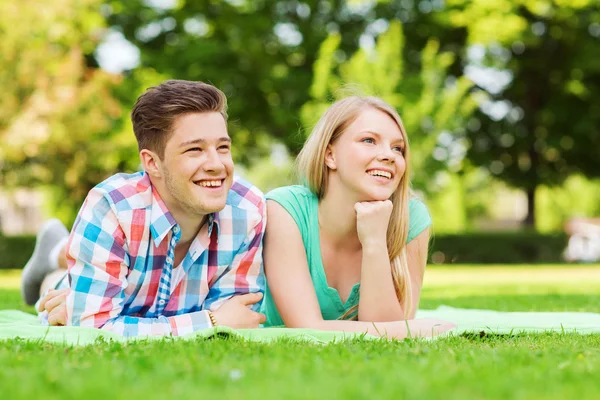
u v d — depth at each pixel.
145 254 3.22
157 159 3.16
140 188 3.23
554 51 19.83
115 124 16.45
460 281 10.72
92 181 17.70
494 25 18.00
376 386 1.86
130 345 2.65
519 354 2.46
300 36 18.77
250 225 3.38
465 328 3.23
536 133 20.39
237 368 2.15
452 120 16.42
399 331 3.19
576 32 19.33
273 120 19.11
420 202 3.83
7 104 15.56
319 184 3.55
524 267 16.62
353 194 3.46
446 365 2.21
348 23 19.31
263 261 3.53
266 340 2.82
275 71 18.41
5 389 1.85
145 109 3.15
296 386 1.86
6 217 25.09
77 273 3.18
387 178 3.43
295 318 3.39
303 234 3.55
